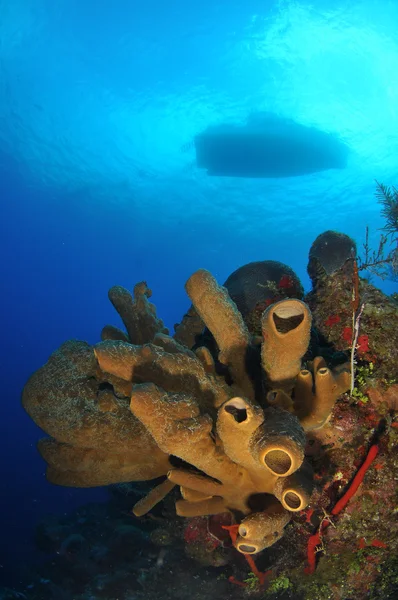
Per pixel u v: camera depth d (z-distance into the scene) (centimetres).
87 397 234
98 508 657
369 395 280
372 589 283
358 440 275
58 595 521
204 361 243
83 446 239
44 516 673
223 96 2630
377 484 265
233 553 338
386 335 296
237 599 348
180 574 402
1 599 538
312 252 367
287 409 219
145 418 176
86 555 545
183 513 239
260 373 241
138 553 488
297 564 284
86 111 2823
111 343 212
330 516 267
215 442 201
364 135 2566
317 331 333
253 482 208
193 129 2888
